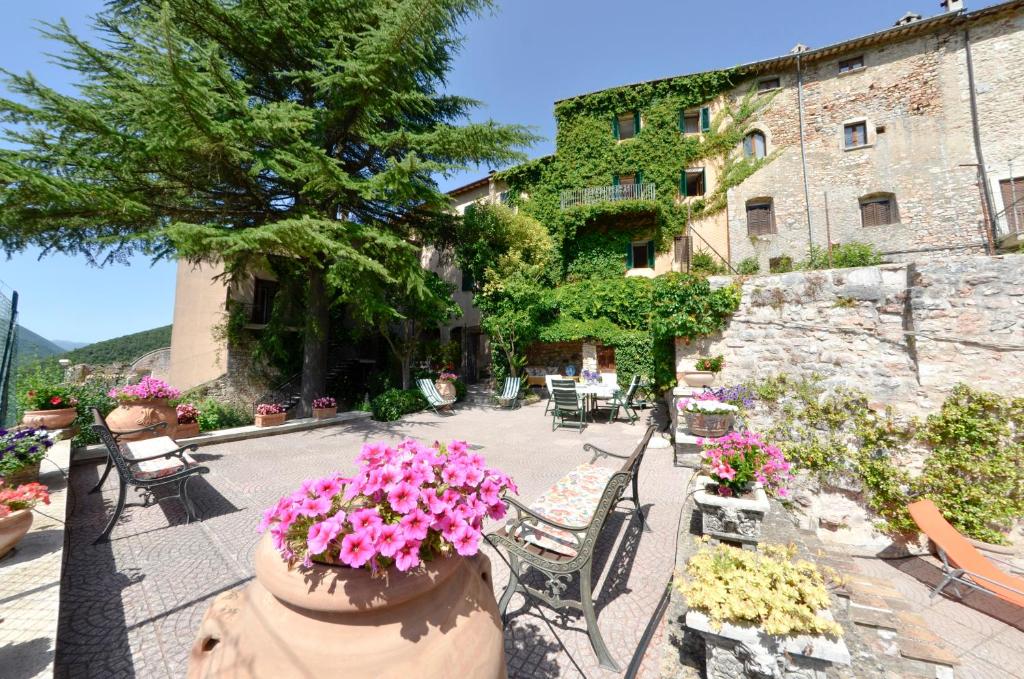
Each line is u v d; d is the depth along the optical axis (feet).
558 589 7.25
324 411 30.50
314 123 26.50
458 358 51.72
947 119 39.17
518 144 30.55
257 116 23.02
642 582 9.34
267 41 26.94
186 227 20.25
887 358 17.21
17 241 23.07
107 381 27.96
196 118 20.61
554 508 8.88
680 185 48.06
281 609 3.72
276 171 24.14
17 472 12.30
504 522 12.39
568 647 7.27
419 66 29.96
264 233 21.72
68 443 18.07
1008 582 11.82
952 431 15.67
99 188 21.70
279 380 42.83
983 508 15.15
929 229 38.96
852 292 18.01
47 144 21.08
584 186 50.34
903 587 13.83
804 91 44.55
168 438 16.33
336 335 49.70
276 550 4.08
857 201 41.45
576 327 42.47
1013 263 15.31
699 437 18.06
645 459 19.33
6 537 7.98
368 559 3.60
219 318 40.60
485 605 4.32
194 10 24.32
